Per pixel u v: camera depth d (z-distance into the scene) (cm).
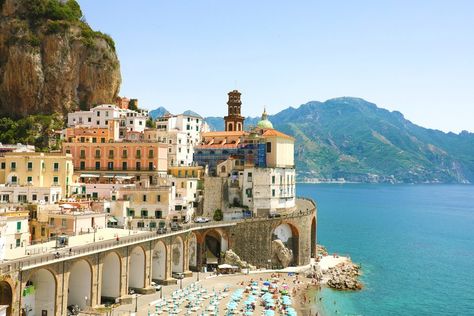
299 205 18712
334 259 16775
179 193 15588
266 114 19250
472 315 11375
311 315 10750
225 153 18062
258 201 15988
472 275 15375
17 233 10094
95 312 9394
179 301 10538
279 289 12338
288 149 17462
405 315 11250
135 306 10112
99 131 17612
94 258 9525
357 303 11994
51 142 19788
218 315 9794
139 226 14025
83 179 15775
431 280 14638
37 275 8769
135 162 16325
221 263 13938
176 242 12838
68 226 11356
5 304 7725
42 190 13025
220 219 15788
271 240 14550
